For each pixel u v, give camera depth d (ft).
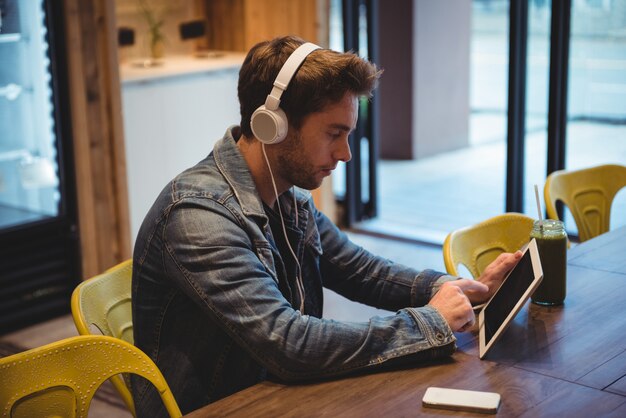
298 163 5.22
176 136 14.39
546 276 5.71
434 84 21.50
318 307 6.11
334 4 15.85
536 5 13.37
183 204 5.16
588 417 4.22
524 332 5.32
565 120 13.57
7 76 12.16
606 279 6.28
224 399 4.66
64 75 12.37
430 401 4.40
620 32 12.96
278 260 5.50
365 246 15.58
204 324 5.28
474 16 28.43
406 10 20.49
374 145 16.56
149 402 5.46
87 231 13.01
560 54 13.20
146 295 5.40
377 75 5.14
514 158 14.06
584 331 5.32
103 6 12.54
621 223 13.26
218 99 14.97
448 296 5.23
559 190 8.84
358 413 4.40
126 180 13.29
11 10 11.92
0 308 12.23
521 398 4.45
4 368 4.70
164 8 16.22
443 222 16.55
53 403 4.88
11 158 12.35
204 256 4.99
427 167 20.90
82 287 5.79
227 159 5.41
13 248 12.28
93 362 4.97
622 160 13.47
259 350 4.85
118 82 12.89
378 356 4.89
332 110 5.04
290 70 5.02
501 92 27.32
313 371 4.81
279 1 15.40
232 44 16.67
